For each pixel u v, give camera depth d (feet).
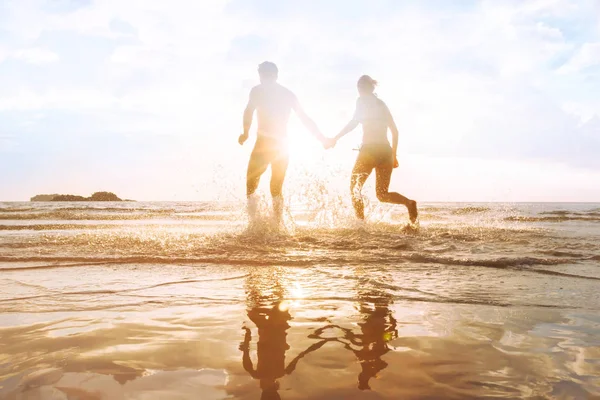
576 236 13.71
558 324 4.18
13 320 4.24
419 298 5.32
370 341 3.63
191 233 13.66
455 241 12.15
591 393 2.62
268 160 16.60
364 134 18.26
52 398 2.51
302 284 6.22
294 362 3.13
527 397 2.56
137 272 7.25
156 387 2.67
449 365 3.08
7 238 12.22
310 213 17.46
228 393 2.60
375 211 19.34
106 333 3.81
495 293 5.63
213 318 4.37
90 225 21.27
